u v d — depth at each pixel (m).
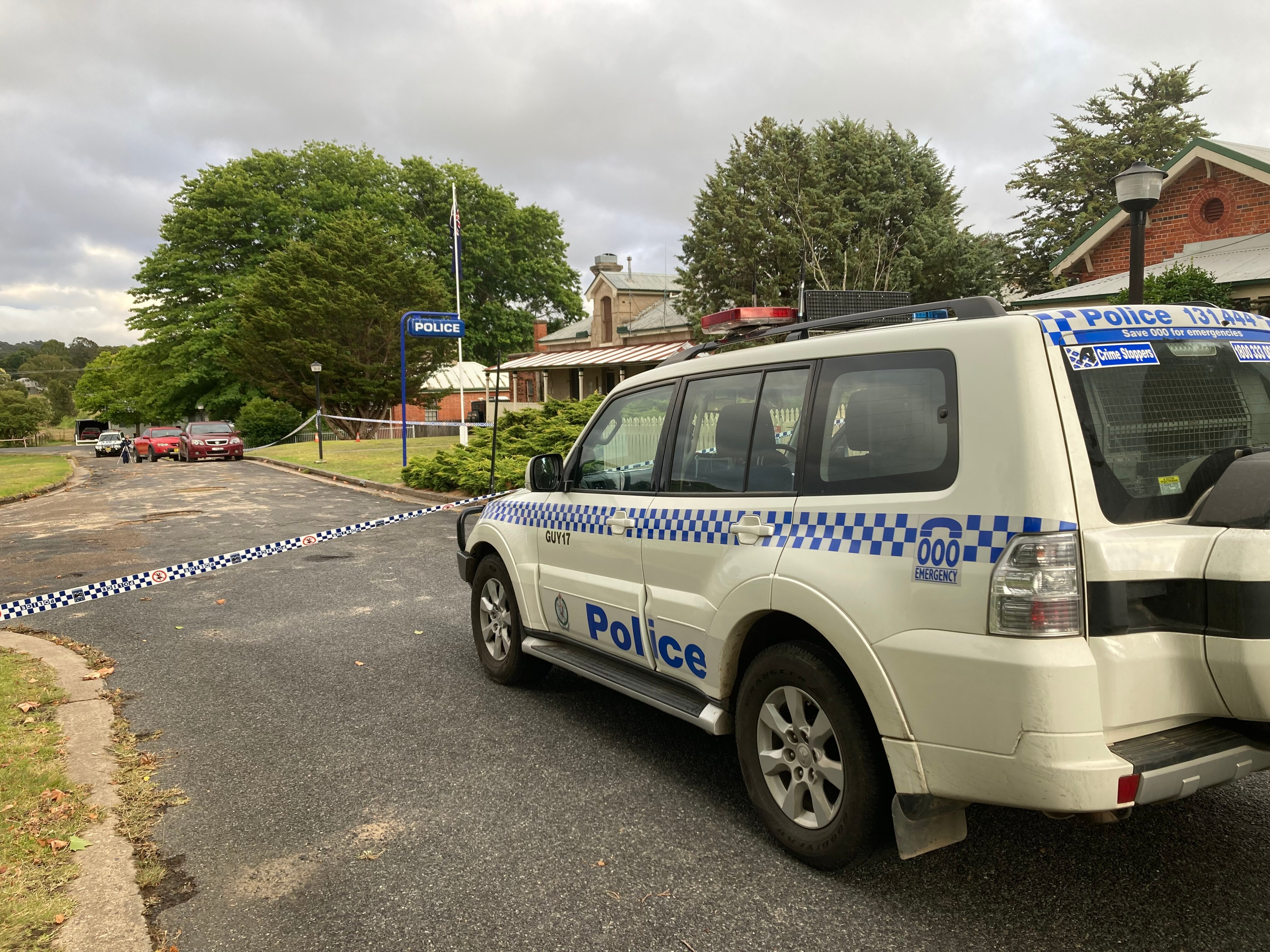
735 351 3.78
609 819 3.65
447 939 2.82
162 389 53.19
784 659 3.18
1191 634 2.52
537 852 3.38
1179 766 2.46
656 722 4.84
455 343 43.31
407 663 6.04
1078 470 2.52
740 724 3.44
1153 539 2.51
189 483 22.14
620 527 4.18
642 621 4.04
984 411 2.66
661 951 2.73
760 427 3.53
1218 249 17.02
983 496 2.61
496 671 5.49
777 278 26.75
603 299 42.78
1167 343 2.82
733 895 3.04
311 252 41.75
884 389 3.01
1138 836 3.35
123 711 5.12
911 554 2.76
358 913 2.98
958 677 2.59
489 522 5.48
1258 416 2.96
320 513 15.02
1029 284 34.16
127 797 3.89
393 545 11.25
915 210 27.22
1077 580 2.45
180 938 2.85
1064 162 33.94
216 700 5.30
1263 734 2.63
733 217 26.78
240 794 3.95
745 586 3.33
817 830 3.15
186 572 6.12
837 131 27.89
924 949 2.70
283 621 7.32
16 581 9.44
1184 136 32.06
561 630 4.80
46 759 4.27
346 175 53.25
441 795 3.92
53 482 22.80
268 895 3.11
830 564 2.99
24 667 5.91
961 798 2.63
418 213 57.03
